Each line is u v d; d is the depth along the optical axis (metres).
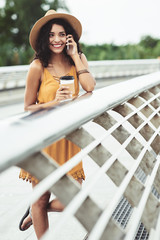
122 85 2.17
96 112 1.50
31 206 2.35
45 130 1.03
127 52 49.22
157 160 2.05
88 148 1.33
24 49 53.06
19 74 13.27
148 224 1.60
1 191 4.06
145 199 1.53
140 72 23.95
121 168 1.58
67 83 2.34
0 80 12.40
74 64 2.70
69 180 1.22
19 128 0.97
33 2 51.03
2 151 0.82
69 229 2.99
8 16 52.91
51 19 2.54
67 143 2.32
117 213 2.64
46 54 2.51
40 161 1.15
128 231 1.30
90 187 1.17
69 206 1.04
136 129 1.96
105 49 49.28
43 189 0.98
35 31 2.53
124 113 2.14
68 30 2.62
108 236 1.24
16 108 11.57
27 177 2.28
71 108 1.35
